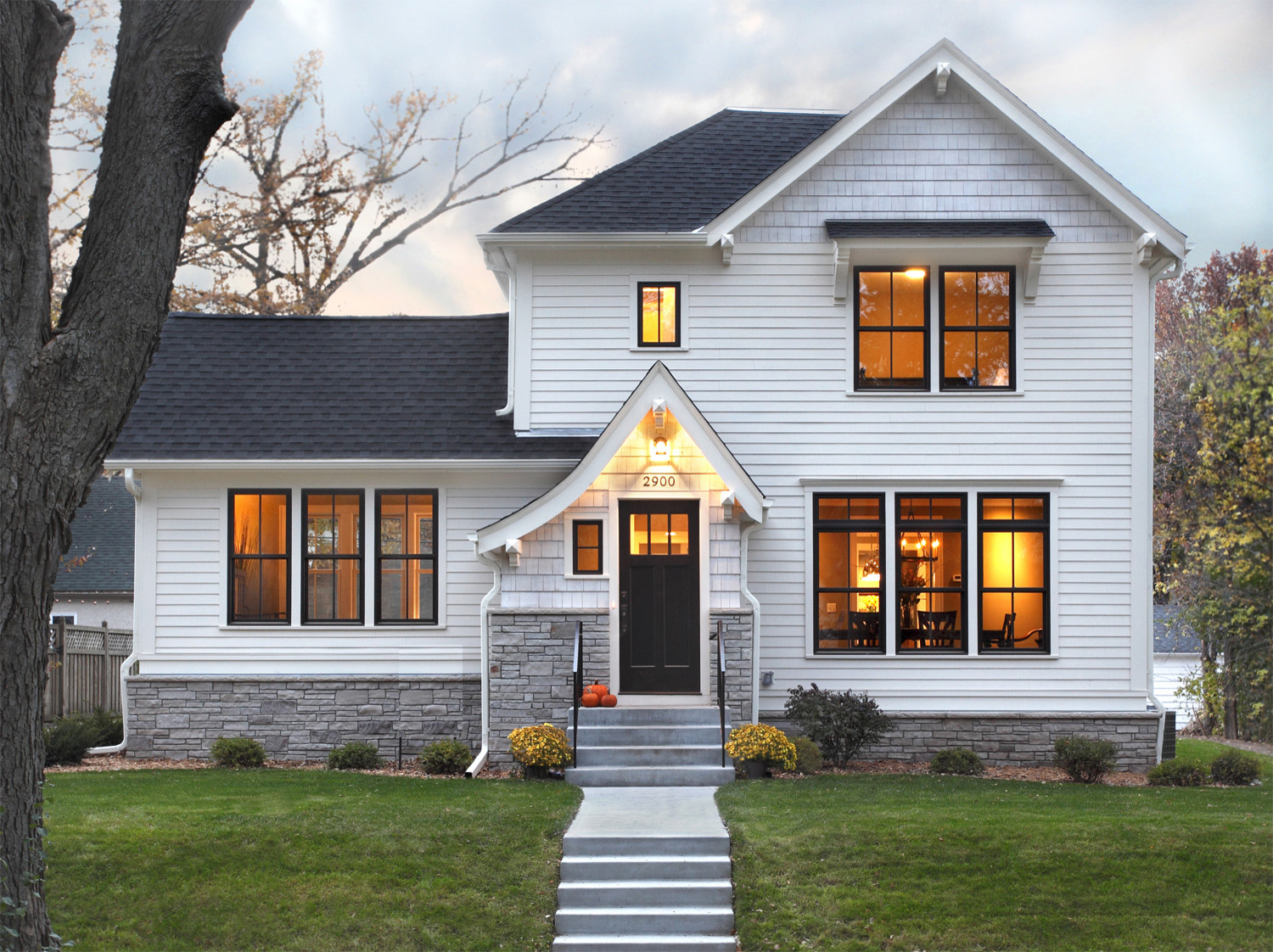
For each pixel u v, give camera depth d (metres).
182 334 16.12
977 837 9.34
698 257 14.73
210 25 6.98
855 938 8.05
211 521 14.66
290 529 14.66
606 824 9.84
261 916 8.16
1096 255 14.51
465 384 15.53
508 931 8.27
